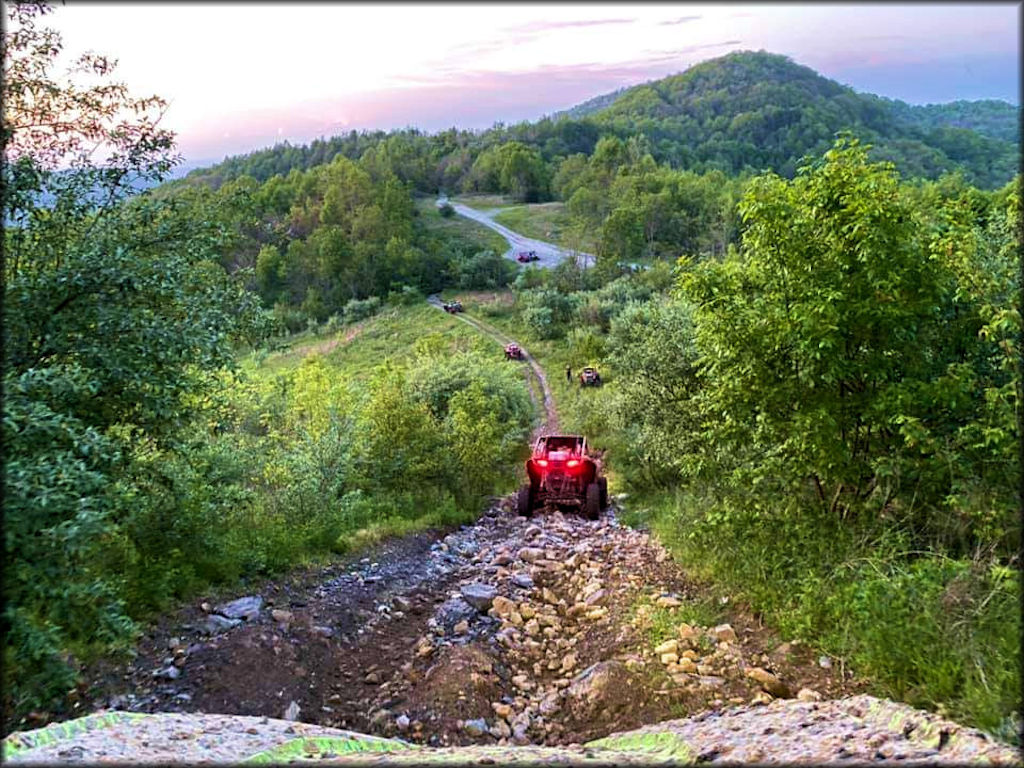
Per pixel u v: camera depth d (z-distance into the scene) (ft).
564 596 27.45
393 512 44.75
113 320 22.58
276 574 27.94
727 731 14.42
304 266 267.39
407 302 249.14
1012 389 19.48
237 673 19.44
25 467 15.79
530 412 99.76
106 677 18.63
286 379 65.51
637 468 53.98
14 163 23.72
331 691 19.95
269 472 36.99
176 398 25.05
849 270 22.66
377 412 50.80
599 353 143.02
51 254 24.89
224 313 27.58
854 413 23.11
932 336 23.17
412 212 364.17
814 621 19.31
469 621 24.79
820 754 12.28
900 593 17.49
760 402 23.85
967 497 19.35
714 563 25.68
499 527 44.45
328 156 513.45
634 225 260.01
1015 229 21.84
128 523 24.14
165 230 26.73
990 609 16.43
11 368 20.71
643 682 17.85
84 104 26.07
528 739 16.85
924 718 13.35
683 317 44.88
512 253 305.32
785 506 24.59
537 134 525.34
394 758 13.51
